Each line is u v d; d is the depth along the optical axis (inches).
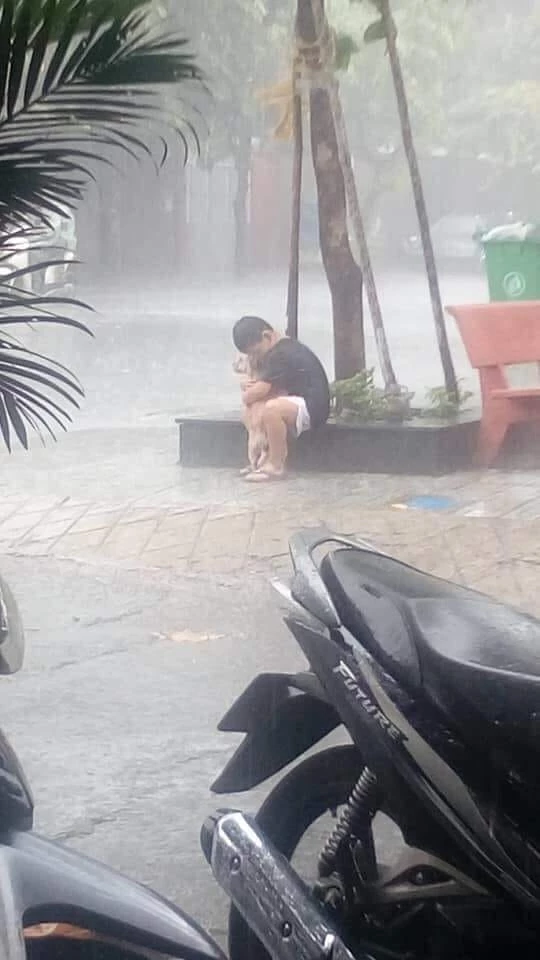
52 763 191.0
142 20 119.0
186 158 141.3
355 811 124.0
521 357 420.8
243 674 228.1
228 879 121.3
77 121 119.7
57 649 239.1
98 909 101.1
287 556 303.1
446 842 113.6
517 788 109.9
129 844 167.9
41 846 105.0
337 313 441.7
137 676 225.9
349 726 118.4
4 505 350.9
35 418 140.3
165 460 410.9
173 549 308.5
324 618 121.4
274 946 115.5
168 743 198.1
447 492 372.5
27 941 104.2
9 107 118.1
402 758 114.0
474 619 117.4
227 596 271.7
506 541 315.6
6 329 153.3
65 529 327.0
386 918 120.7
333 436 401.1
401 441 398.3
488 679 109.6
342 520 337.4
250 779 133.6
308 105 437.1
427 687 113.7
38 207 122.0
